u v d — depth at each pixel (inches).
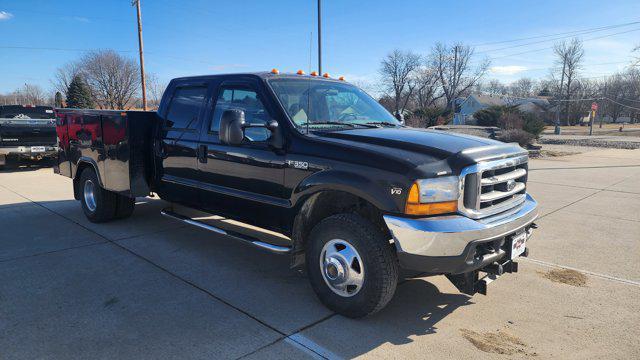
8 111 546.3
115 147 227.6
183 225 256.5
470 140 151.9
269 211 166.9
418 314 151.6
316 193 149.4
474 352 128.6
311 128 162.4
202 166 192.5
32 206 307.7
